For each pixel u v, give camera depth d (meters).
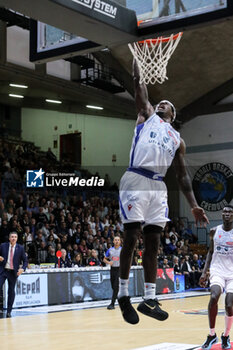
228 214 6.27
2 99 20.78
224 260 6.26
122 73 20.92
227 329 5.95
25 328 8.03
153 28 4.38
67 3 3.83
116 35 4.38
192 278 18.94
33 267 12.81
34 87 18.73
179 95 23.50
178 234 22.92
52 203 18.39
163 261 17.47
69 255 14.49
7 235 13.97
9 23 16.48
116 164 24.27
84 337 7.07
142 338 6.95
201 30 18.30
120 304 2.73
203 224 2.98
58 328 8.02
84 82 19.75
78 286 12.84
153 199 2.83
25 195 18.56
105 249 16.64
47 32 5.07
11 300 9.70
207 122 24.80
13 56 17.03
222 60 20.86
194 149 25.14
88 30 4.27
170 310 10.88
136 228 2.77
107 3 4.14
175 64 20.55
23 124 22.89
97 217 18.81
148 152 2.82
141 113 2.99
